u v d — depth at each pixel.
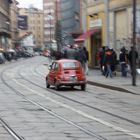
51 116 17.83
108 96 25.69
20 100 23.64
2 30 126.94
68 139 13.10
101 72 42.03
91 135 13.73
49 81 30.92
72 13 113.31
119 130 14.57
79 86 32.47
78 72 29.56
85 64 40.56
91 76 39.28
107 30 47.38
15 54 109.00
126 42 42.34
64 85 29.36
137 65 38.41
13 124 15.91
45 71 54.12
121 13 44.19
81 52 40.38
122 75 37.84
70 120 16.80
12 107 20.69
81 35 56.75
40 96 25.72
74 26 104.19
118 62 43.38
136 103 22.30
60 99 24.17
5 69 59.88
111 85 30.39
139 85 30.22
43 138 13.28
